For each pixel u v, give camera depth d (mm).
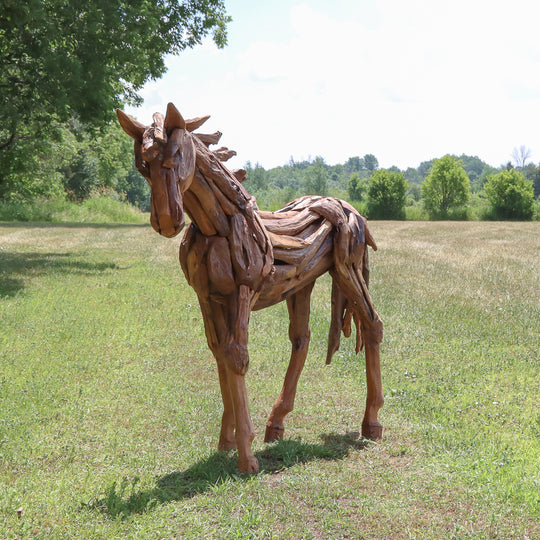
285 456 4672
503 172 52531
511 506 3842
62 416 5746
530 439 5242
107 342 8531
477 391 6602
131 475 4441
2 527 3625
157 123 3588
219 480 4207
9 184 34562
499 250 21141
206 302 4359
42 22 15250
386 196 53062
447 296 12094
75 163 47438
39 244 20875
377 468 4492
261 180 126062
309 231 5016
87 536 3520
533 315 10430
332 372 7367
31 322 9375
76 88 15914
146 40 19266
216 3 21266
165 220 3496
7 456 4766
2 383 6570
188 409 6008
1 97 17141
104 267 15500
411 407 6102
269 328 9438
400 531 3566
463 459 4672
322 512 3771
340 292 5496
